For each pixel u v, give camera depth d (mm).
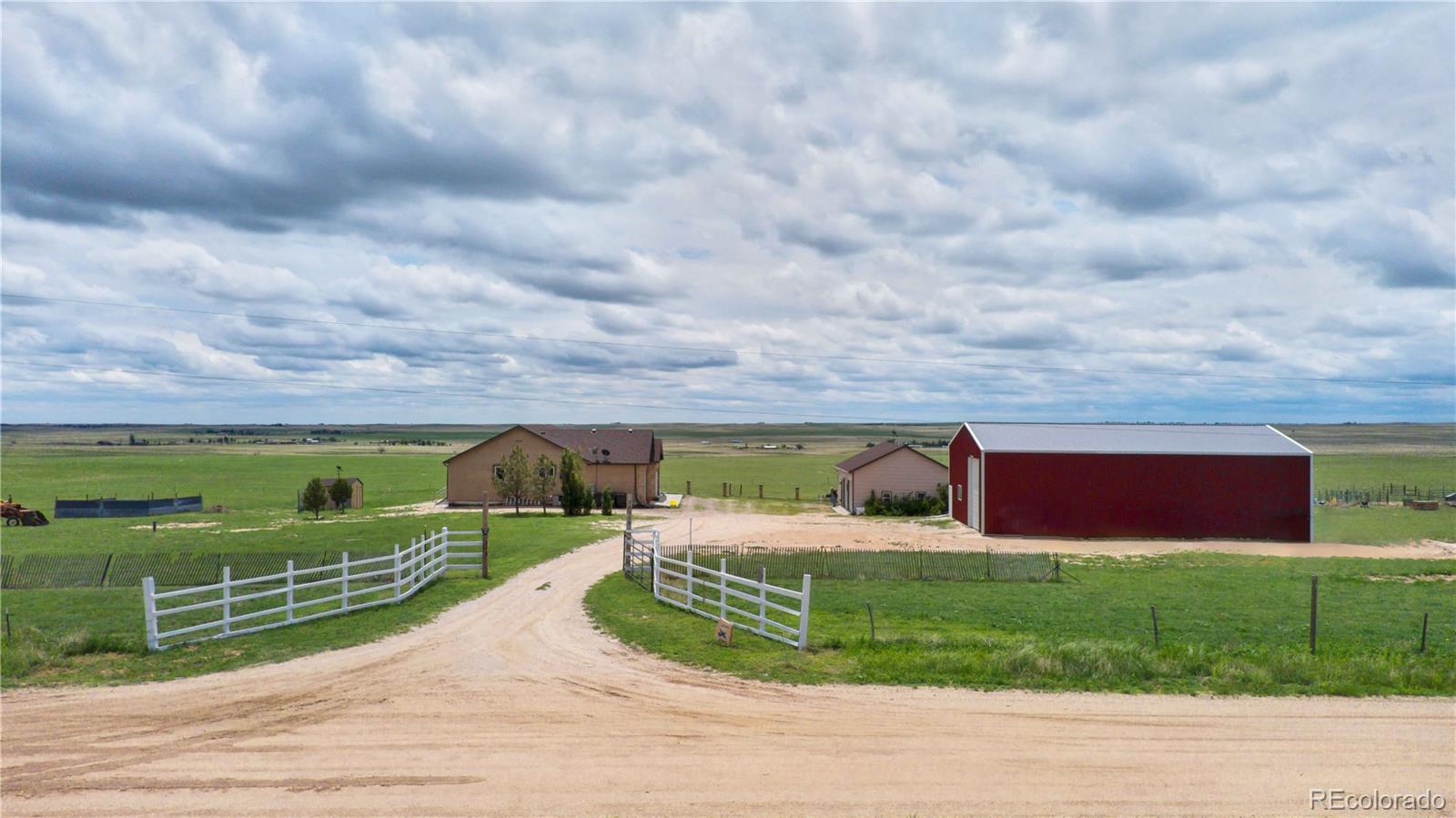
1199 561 35688
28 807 9641
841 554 32469
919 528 49406
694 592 25844
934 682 15008
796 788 10383
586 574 28656
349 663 16312
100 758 11188
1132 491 45031
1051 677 15297
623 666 16203
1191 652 16688
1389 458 148125
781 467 138250
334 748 11641
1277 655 16312
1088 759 11391
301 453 179250
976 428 49594
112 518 60000
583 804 9875
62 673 15344
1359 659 16203
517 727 12578
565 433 69750
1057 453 45219
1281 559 36781
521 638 18656
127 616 21812
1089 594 26766
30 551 38250
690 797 10102
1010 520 45188
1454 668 15867
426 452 187750
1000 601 25219
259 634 18844
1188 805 9953
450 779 10594
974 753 11586
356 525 48438
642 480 65812
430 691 14453
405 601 23312
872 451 68375
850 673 15609
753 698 14125
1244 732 12469
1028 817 9609
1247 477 44844
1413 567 33781
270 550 37156
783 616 22297
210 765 10969
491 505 64000
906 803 9961
